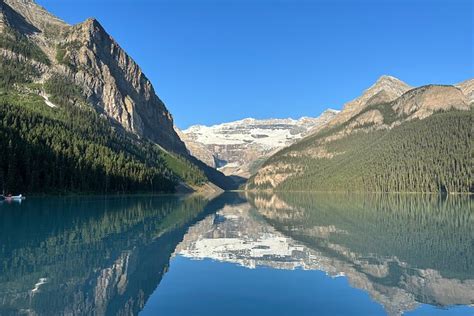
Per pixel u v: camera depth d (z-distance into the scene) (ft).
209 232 192.24
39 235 167.63
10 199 387.55
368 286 98.84
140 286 96.68
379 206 403.54
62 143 526.57
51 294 89.04
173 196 609.83
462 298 90.17
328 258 130.93
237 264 120.78
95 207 323.16
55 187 469.57
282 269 115.14
